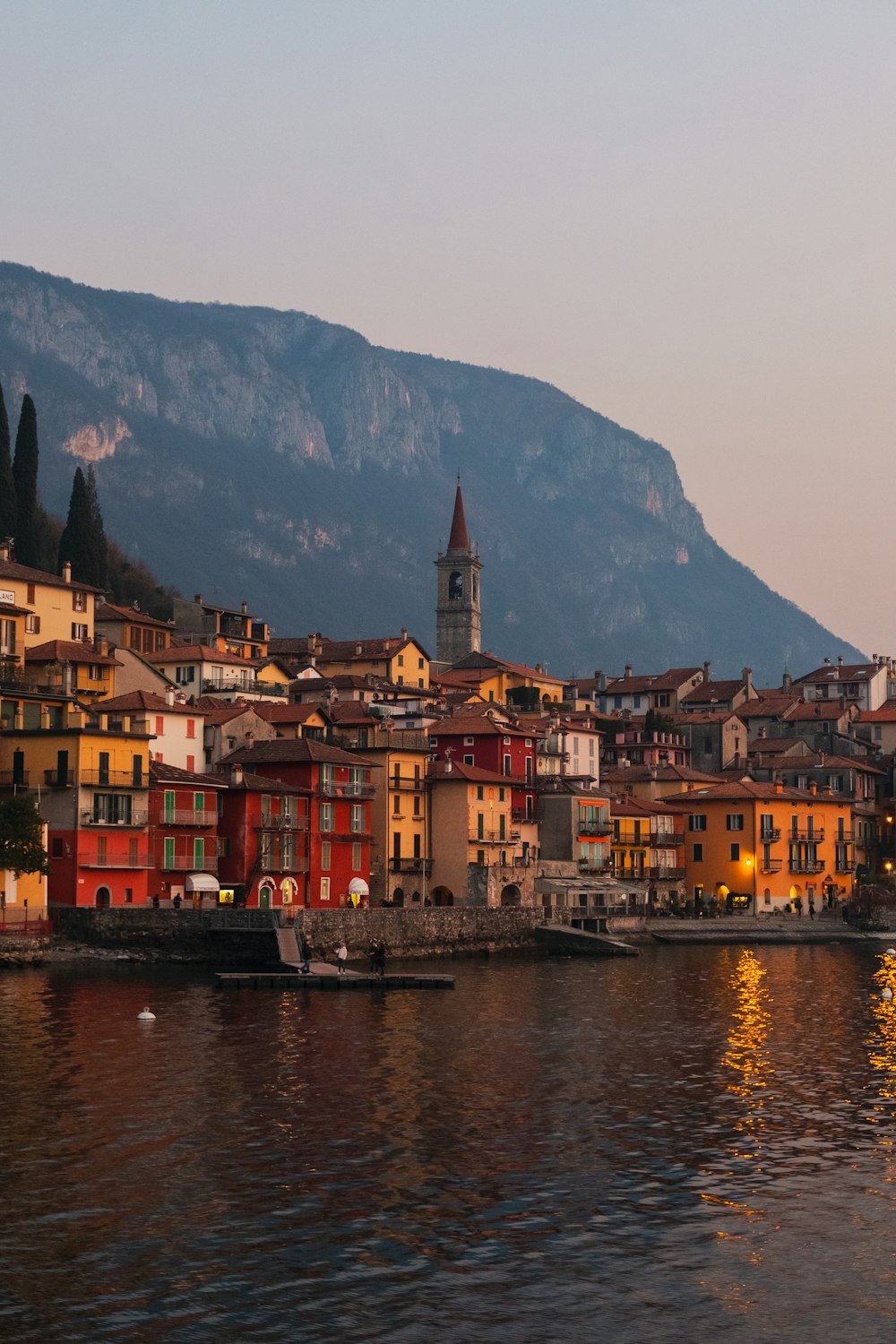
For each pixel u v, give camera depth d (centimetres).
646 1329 4100
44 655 15812
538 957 14912
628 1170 5528
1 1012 9281
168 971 11869
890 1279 4438
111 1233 4762
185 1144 5819
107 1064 7444
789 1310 4222
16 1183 5266
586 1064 7725
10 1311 4172
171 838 13900
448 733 17938
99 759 13238
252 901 14375
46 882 12781
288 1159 5638
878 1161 5678
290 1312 4184
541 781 18488
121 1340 4000
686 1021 9500
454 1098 6769
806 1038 8762
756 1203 5125
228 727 15988
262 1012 9538
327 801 15400
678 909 19062
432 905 16325
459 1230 4828
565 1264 4538
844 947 17538
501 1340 4025
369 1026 8988
